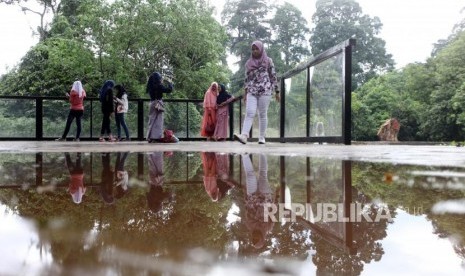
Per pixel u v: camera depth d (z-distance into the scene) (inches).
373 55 2290.8
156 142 358.9
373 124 1686.8
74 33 856.3
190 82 860.6
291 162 109.3
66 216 31.1
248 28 2170.3
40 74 916.0
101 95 415.2
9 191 48.5
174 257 19.0
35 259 18.1
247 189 52.1
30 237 23.2
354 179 65.7
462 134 1440.7
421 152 184.2
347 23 2281.0
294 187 54.7
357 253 21.0
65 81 843.4
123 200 40.9
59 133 491.8
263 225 28.7
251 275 16.6
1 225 26.8
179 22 837.2
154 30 821.2
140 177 68.2
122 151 177.0
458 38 1524.4
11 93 927.0
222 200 41.8
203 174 74.7
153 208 35.8
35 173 75.7
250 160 118.0
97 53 834.8
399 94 1811.0
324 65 310.5
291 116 387.5
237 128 546.3
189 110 541.3
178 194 46.3
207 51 901.2
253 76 256.7
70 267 16.8
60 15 989.8
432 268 18.1
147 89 349.7
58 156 138.4
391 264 18.7
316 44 2309.3
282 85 406.6
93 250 20.0
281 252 20.9
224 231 26.2
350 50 270.1
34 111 483.8
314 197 44.9
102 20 814.5
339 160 118.6
